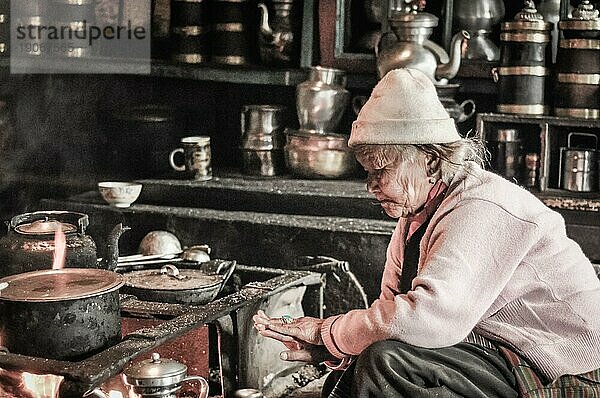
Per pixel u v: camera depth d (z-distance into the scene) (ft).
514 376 9.02
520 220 8.76
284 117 15.84
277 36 16.08
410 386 8.63
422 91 9.05
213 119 17.38
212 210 14.35
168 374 8.86
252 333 10.78
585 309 8.95
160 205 14.82
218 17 16.48
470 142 9.29
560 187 14.02
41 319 8.80
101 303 9.06
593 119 13.39
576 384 8.89
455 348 9.00
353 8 16.24
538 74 13.99
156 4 16.21
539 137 14.23
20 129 13.44
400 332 8.70
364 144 8.98
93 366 8.48
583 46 13.67
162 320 10.53
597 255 13.29
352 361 9.24
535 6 15.17
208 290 11.21
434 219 9.00
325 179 15.38
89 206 14.17
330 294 12.83
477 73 15.19
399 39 14.67
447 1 15.08
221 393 10.50
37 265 10.21
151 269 12.30
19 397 9.11
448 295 8.57
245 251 13.66
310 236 13.30
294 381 11.91
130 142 15.71
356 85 15.99
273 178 15.48
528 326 9.04
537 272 8.92
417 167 9.00
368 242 13.06
